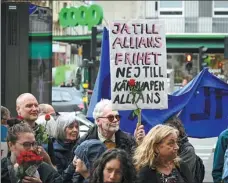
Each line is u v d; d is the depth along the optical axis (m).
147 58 13.38
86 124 23.94
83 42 61.38
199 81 16.20
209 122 16.27
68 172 11.05
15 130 10.34
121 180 9.27
